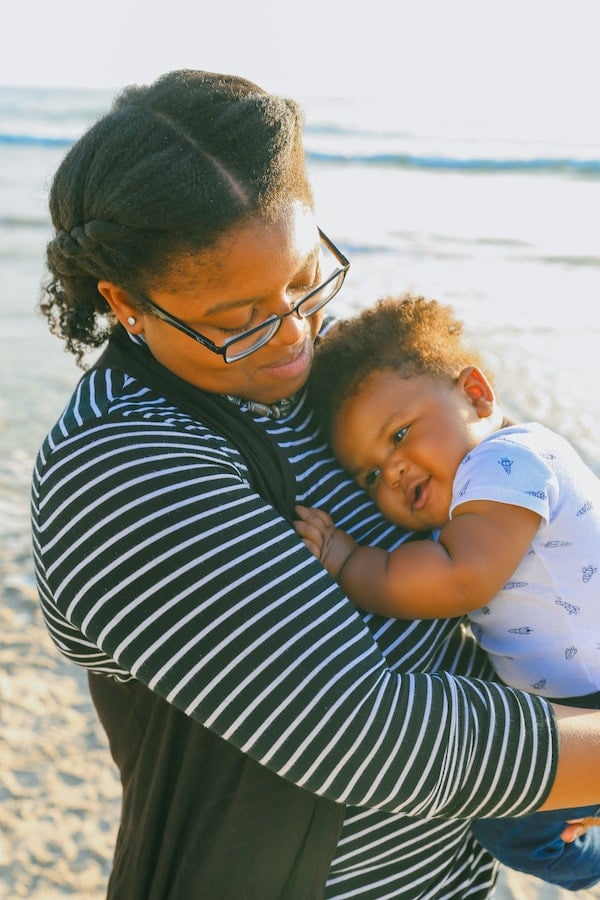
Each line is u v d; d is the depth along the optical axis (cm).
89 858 318
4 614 457
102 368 146
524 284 1199
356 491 175
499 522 164
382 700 123
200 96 130
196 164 124
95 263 135
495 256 1387
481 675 173
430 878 162
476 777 126
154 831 147
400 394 185
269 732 122
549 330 968
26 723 384
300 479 163
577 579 167
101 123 135
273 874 142
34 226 1504
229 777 140
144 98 134
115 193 127
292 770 123
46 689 405
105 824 333
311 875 143
